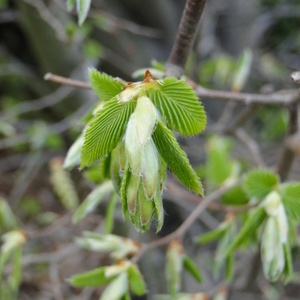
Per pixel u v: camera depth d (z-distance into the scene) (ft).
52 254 2.89
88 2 1.49
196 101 1.37
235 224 1.83
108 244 1.78
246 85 4.06
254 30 4.22
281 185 1.64
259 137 4.08
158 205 1.36
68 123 3.19
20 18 3.24
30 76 3.91
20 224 3.74
